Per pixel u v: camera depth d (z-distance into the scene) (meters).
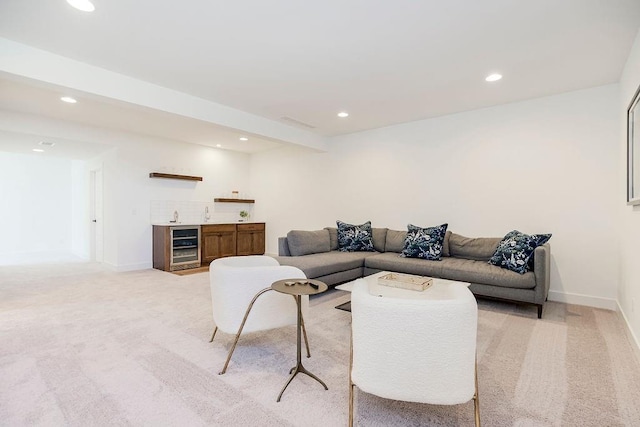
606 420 1.57
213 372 2.04
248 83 3.35
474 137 4.20
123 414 1.61
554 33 2.38
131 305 3.46
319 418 1.59
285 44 2.57
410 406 1.69
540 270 3.05
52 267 5.75
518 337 2.61
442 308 1.25
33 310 3.28
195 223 6.08
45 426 1.51
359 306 1.36
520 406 1.69
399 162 4.91
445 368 1.28
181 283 4.52
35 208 7.38
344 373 2.05
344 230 4.87
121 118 4.50
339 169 5.64
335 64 2.91
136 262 5.59
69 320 2.98
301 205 6.27
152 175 5.62
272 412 1.63
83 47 2.61
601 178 3.40
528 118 3.81
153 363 2.15
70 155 6.10
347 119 4.65
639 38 2.34
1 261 6.44
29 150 5.63
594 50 2.63
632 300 2.52
